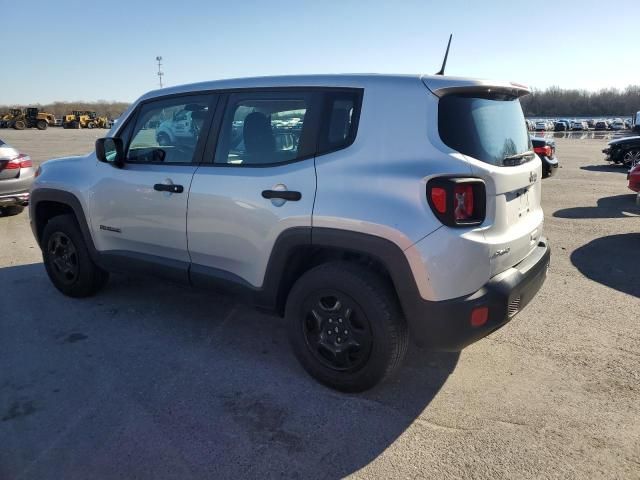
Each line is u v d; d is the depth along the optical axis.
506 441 2.64
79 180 4.27
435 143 2.70
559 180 13.05
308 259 3.26
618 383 3.19
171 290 4.85
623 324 4.06
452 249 2.61
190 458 2.52
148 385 3.19
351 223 2.79
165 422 2.81
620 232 7.17
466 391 3.12
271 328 4.04
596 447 2.59
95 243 4.27
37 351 3.64
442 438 2.67
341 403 2.99
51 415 2.87
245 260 3.33
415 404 2.98
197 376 3.30
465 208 2.63
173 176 3.63
